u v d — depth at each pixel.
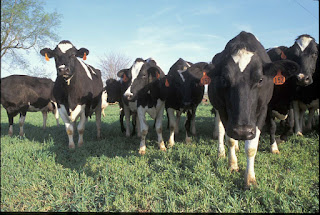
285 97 5.30
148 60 6.53
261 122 3.64
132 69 5.65
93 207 3.33
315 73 6.01
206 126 8.27
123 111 8.12
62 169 4.57
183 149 5.16
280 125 7.25
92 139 7.42
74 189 3.73
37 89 8.96
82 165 4.72
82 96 6.30
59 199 3.49
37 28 17.41
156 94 5.72
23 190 3.87
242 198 3.19
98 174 4.14
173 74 6.55
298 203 2.97
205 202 3.07
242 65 3.24
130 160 4.83
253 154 3.50
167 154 4.98
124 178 3.87
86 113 6.67
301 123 6.75
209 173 3.77
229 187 3.47
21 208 3.41
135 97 5.51
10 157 5.34
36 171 4.48
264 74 3.35
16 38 17.08
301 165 4.08
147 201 3.32
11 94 8.20
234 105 3.18
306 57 5.39
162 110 5.97
